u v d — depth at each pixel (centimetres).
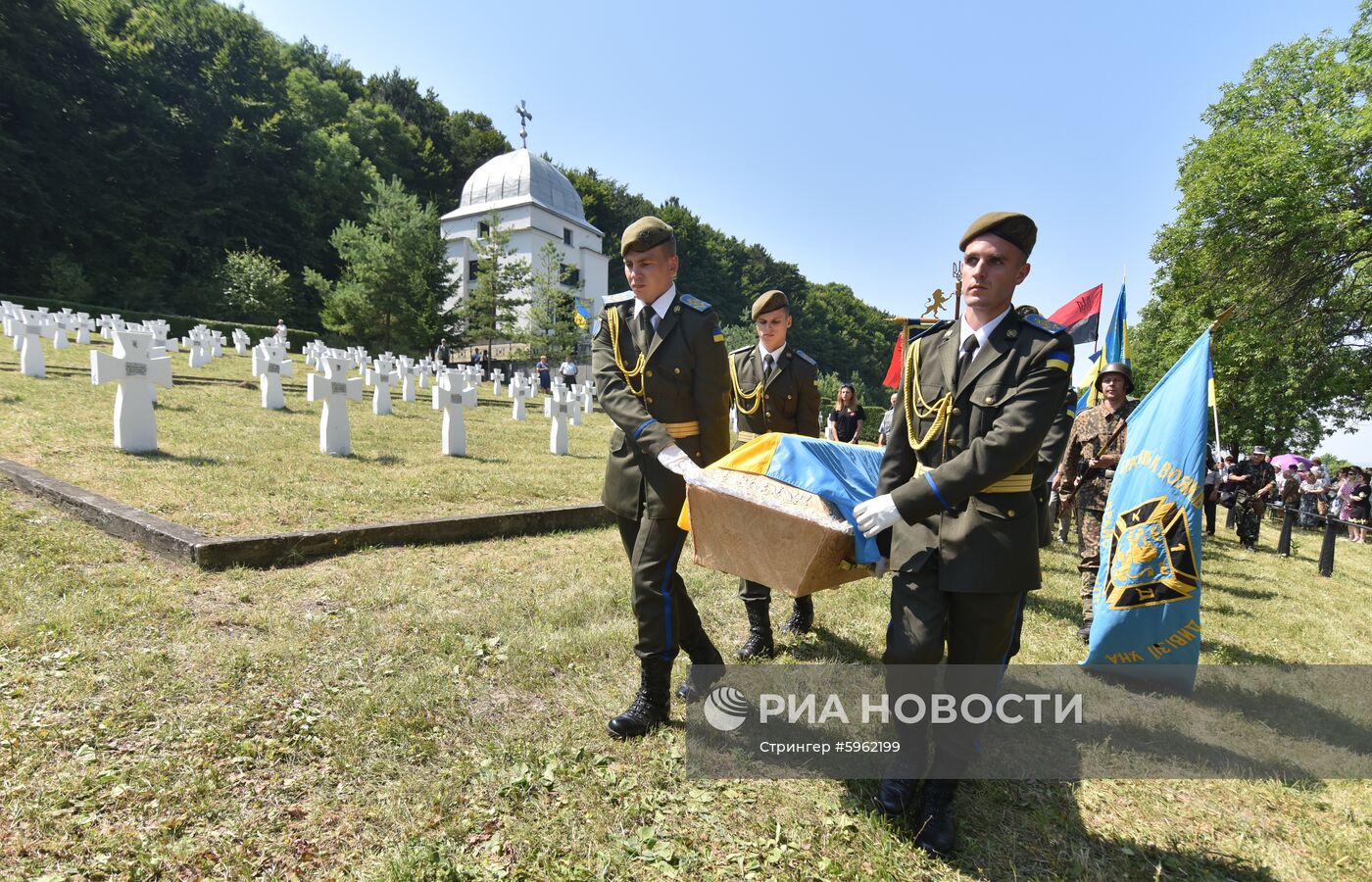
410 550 520
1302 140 1827
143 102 4044
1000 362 238
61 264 3438
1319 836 258
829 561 238
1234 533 1518
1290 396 2067
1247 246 1909
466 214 5425
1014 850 239
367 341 3912
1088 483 489
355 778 243
